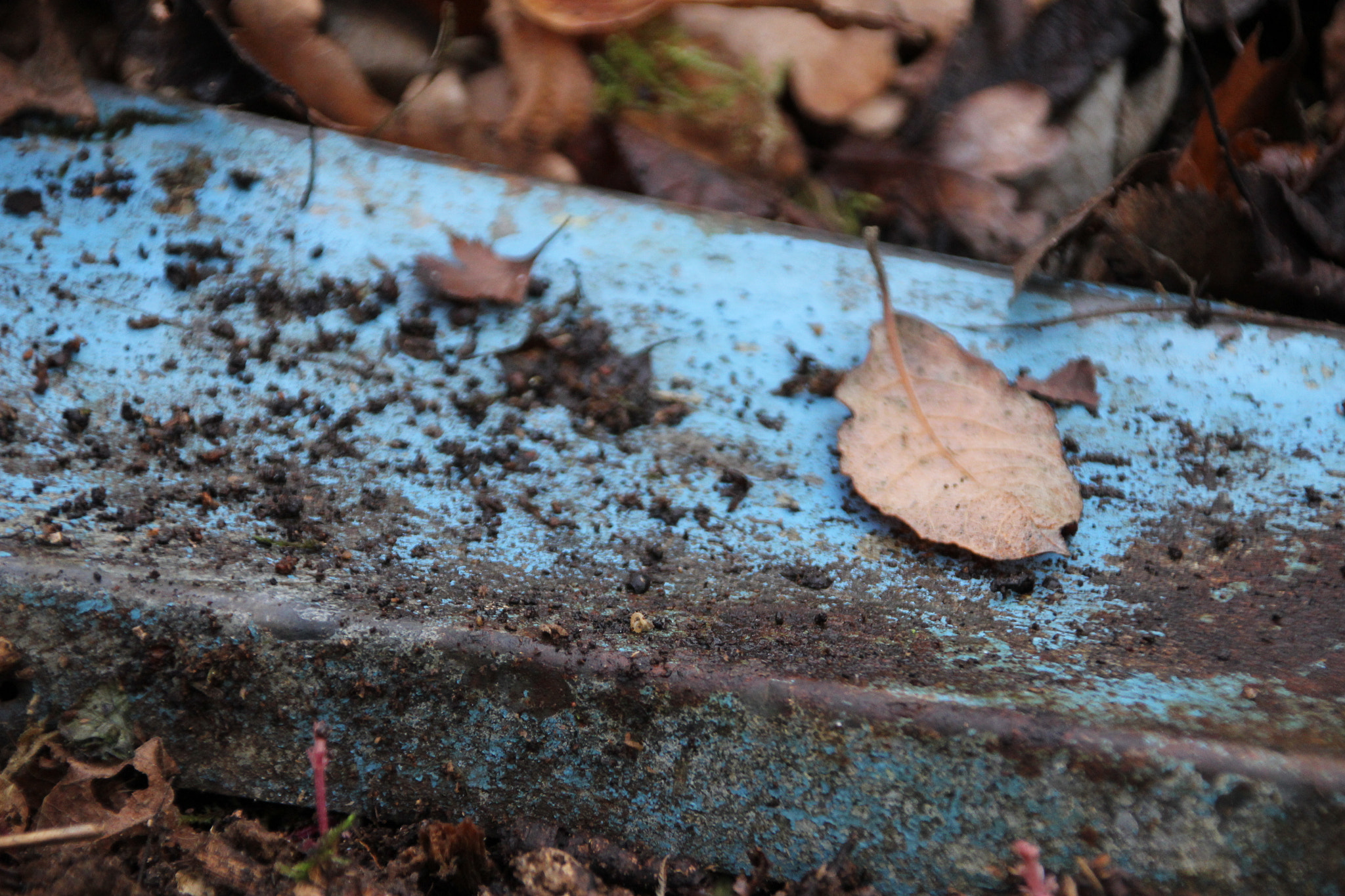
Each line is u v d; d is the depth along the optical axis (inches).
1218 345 19.8
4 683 17.8
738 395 19.5
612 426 19.3
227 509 18.6
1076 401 19.5
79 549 18.1
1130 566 19.0
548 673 17.8
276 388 19.1
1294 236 20.2
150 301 19.2
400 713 17.9
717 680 17.8
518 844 17.9
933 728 17.6
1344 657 18.3
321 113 20.5
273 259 19.5
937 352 19.3
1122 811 17.5
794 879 17.8
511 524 18.8
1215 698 17.8
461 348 19.4
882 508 18.8
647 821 17.9
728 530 19.0
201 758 18.0
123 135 19.6
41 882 17.4
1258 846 17.4
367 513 18.7
